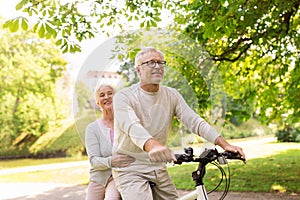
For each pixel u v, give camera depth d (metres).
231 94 8.67
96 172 3.33
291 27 6.73
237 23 5.91
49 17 4.68
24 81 19.88
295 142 16.77
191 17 5.66
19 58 19.55
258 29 6.65
